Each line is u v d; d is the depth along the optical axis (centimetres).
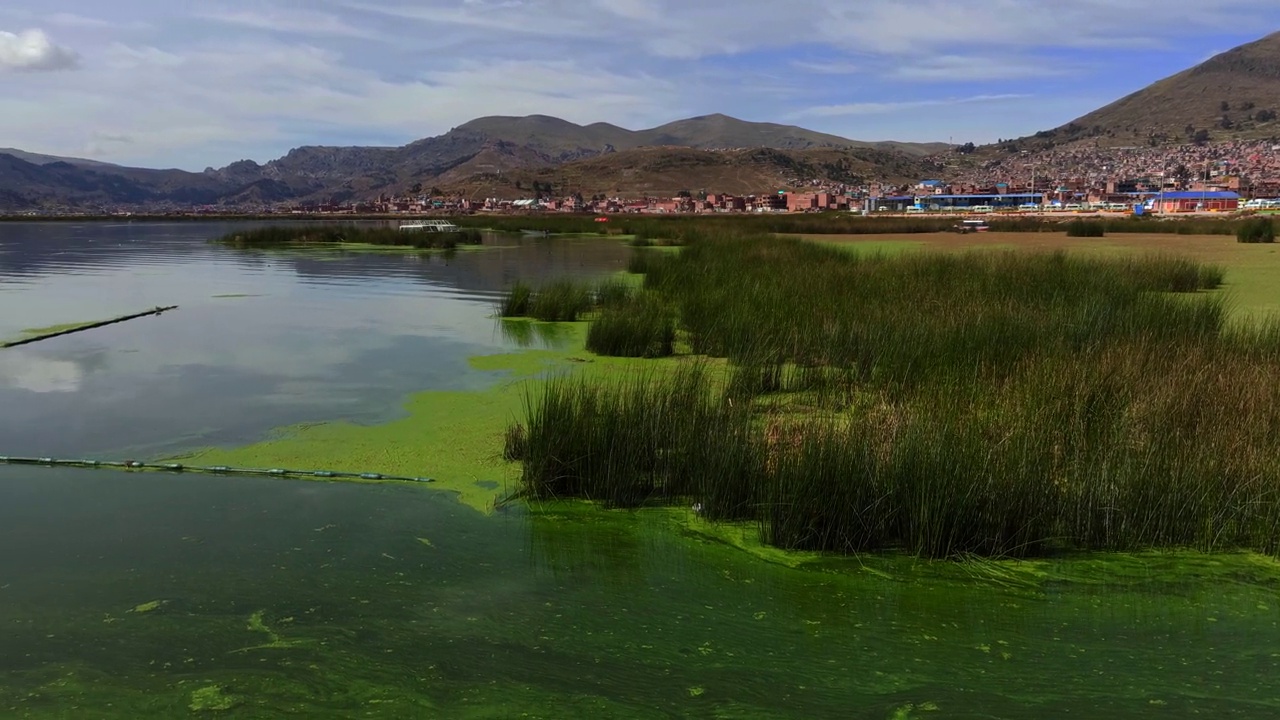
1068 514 521
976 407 658
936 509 504
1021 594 462
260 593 457
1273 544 503
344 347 1180
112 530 541
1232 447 559
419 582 472
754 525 555
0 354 1136
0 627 420
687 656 398
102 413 827
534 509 583
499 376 978
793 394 827
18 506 582
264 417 808
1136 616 437
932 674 383
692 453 603
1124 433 591
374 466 669
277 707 356
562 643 409
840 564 499
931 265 1627
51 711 353
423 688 370
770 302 1220
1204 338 865
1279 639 412
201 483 632
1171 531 514
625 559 506
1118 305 1090
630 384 811
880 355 892
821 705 359
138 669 385
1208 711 352
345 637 413
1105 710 354
